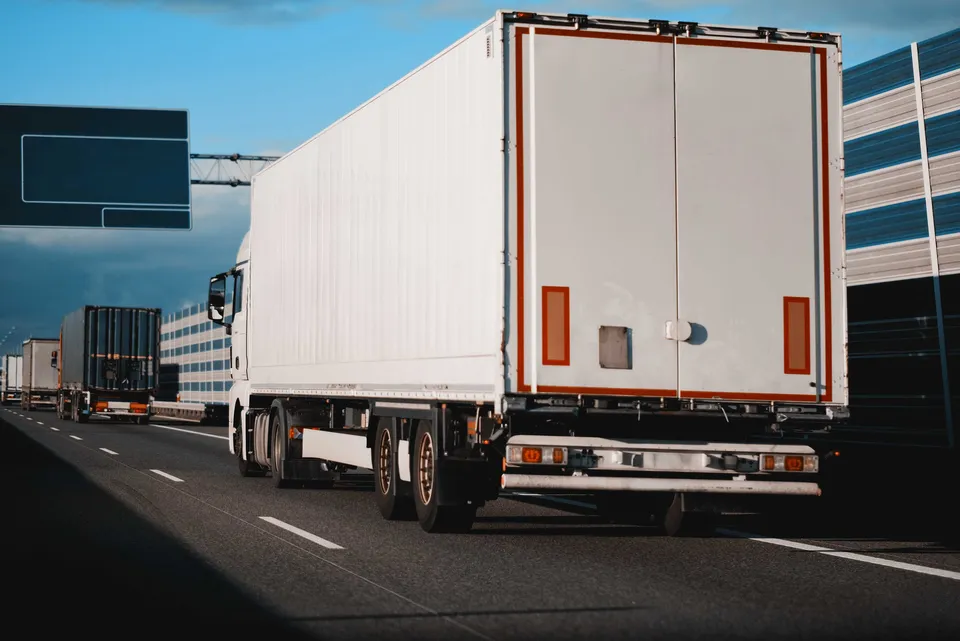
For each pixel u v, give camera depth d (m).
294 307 15.34
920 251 15.30
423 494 11.19
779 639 6.46
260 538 10.66
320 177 14.38
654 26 9.91
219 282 19.59
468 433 10.68
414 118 11.47
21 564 9.13
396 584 8.23
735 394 9.96
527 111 9.69
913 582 8.33
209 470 19.22
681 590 7.98
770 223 10.12
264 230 16.83
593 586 8.15
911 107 15.54
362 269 12.85
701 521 10.91
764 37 10.16
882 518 12.72
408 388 11.48
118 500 14.02
